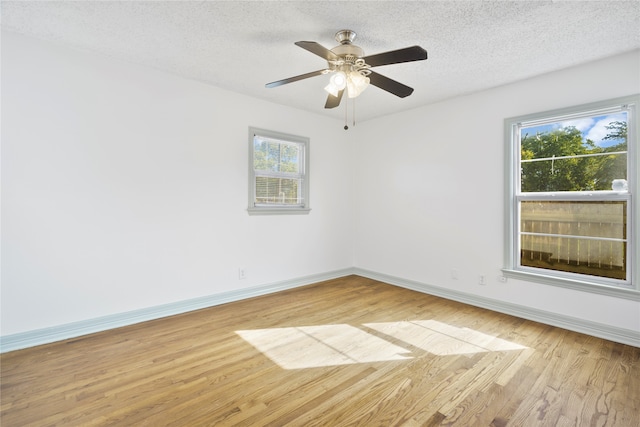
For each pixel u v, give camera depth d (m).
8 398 1.76
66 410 1.67
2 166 2.28
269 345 2.44
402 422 1.59
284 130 3.95
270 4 1.94
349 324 2.86
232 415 1.64
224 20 2.13
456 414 1.65
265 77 3.11
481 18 2.06
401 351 2.34
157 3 1.95
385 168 4.37
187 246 3.19
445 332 2.69
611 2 1.87
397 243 4.23
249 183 3.64
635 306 2.46
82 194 2.60
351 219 4.84
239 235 3.58
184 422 1.59
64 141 2.51
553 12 1.98
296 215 4.13
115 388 1.86
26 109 2.36
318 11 2.00
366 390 1.86
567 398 1.79
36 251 2.41
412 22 2.11
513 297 3.13
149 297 2.95
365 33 2.26
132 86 2.83
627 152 2.54
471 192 3.45
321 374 2.03
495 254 3.26
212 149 3.34
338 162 4.61
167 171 3.05
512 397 1.80
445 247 3.69
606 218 2.66
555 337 2.60
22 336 2.35
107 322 2.72
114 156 2.75
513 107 3.11
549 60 2.63
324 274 4.47
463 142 3.51
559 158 2.91
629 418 1.62
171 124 3.06
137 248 2.88
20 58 2.33
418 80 3.06
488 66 2.75
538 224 3.05
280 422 1.59
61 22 2.17
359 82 2.21
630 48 2.42
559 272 2.90
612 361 2.20
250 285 3.69
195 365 2.13
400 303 3.47
